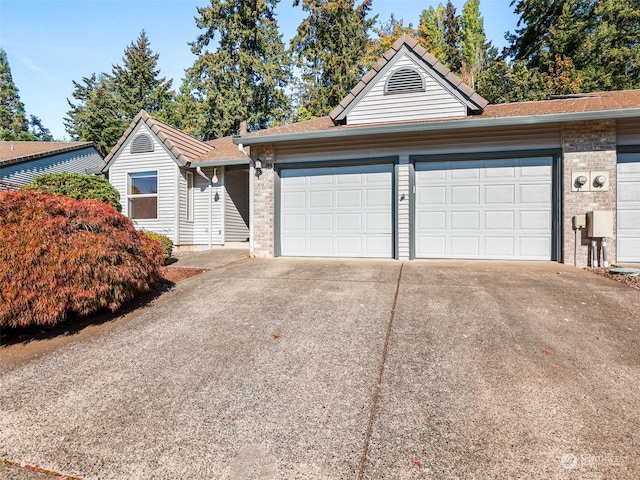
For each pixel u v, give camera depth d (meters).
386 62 8.03
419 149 7.63
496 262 7.20
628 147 6.74
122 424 2.39
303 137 7.60
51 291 3.83
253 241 8.56
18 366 3.28
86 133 26.05
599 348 3.24
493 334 3.57
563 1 20.50
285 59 25.38
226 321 4.20
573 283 5.35
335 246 8.21
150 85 31.44
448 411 2.41
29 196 4.29
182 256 9.10
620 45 19.11
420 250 7.74
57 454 2.14
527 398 2.51
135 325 4.20
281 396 2.66
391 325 3.89
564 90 16.42
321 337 3.65
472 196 7.49
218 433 2.28
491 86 17.34
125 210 11.16
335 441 2.17
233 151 11.59
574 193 6.82
